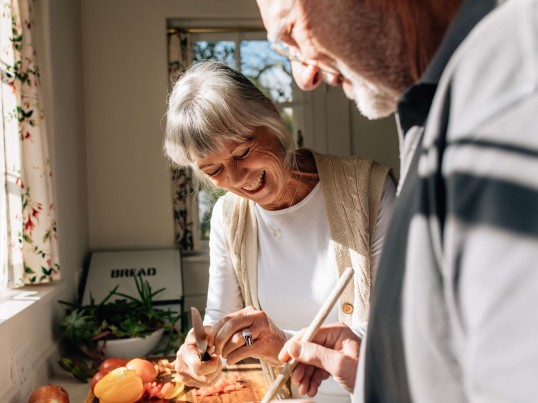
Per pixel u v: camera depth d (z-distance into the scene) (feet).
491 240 1.15
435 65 1.63
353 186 4.03
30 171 5.75
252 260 4.22
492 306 1.11
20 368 4.80
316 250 4.07
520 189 1.13
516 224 1.12
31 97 5.76
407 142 1.78
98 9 9.54
